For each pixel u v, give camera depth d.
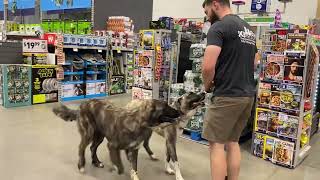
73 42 6.79
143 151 3.94
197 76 4.12
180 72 4.89
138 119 2.73
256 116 3.85
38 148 3.86
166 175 3.26
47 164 3.40
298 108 3.50
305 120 3.88
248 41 2.46
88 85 7.27
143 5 9.59
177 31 5.29
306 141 4.04
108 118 2.93
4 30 8.19
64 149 3.86
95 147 3.35
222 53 2.42
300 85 3.46
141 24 9.60
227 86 2.42
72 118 3.28
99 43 7.38
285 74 3.56
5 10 9.63
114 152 2.88
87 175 3.18
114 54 8.10
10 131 4.46
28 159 3.51
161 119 2.77
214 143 2.53
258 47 4.11
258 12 4.56
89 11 8.77
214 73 2.43
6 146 3.87
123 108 2.93
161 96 5.09
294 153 3.56
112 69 7.84
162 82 5.09
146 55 4.95
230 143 2.66
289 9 7.00
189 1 8.77
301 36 3.41
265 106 3.76
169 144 3.14
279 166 3.65
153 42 4.90
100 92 7.55
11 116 5.29
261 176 3.34
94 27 8.72
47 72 6.39
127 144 2.82
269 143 3.75
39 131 4.53
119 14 9.24
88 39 7.09
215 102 2.48
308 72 3.53
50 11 9.83
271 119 3.72
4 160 3.44
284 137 3.63
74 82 6.96
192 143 4.26
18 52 6.59
